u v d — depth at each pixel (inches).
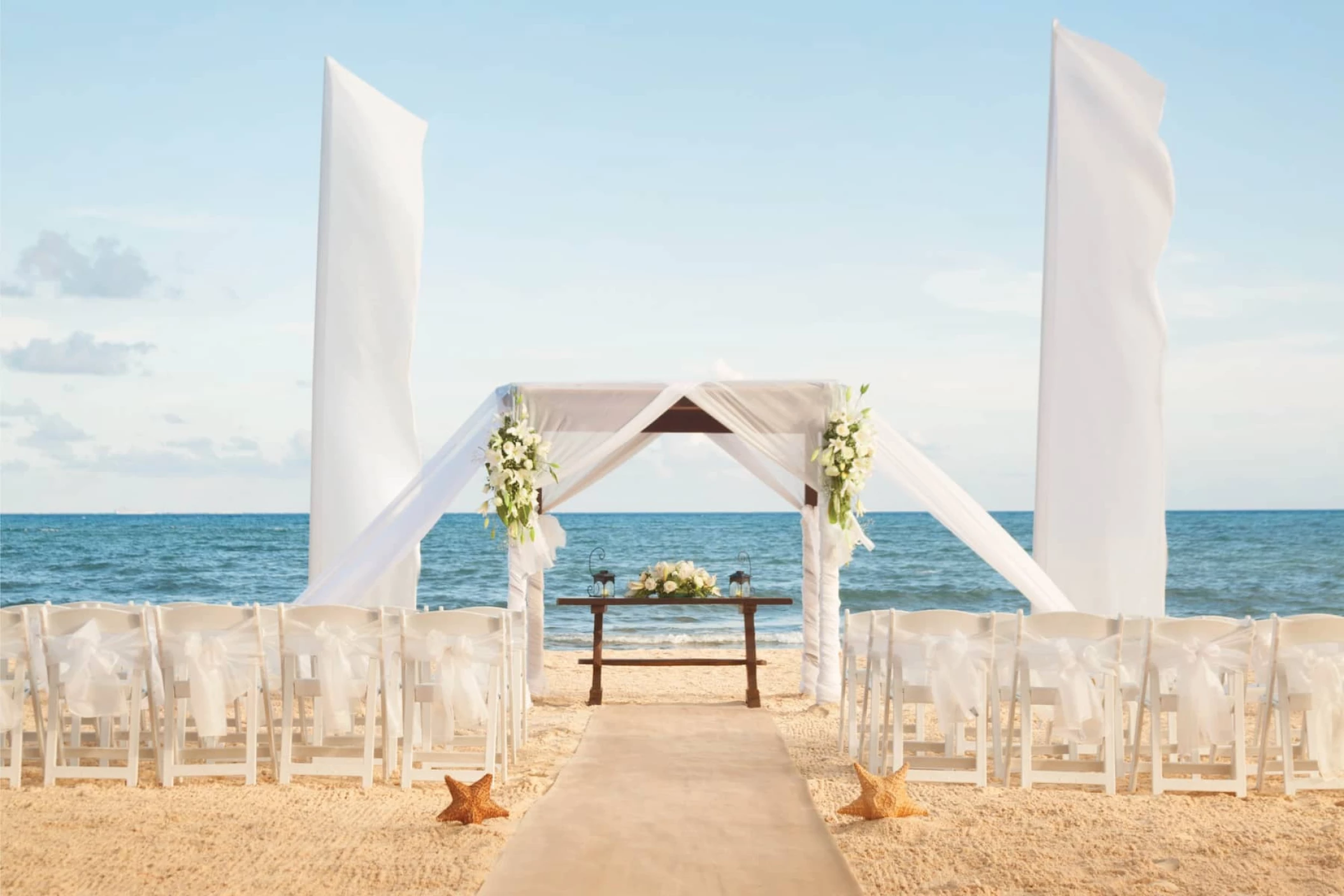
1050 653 219.1
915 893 154.7
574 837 182.4
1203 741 215.8
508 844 179.2
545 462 336.8
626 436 339.6
